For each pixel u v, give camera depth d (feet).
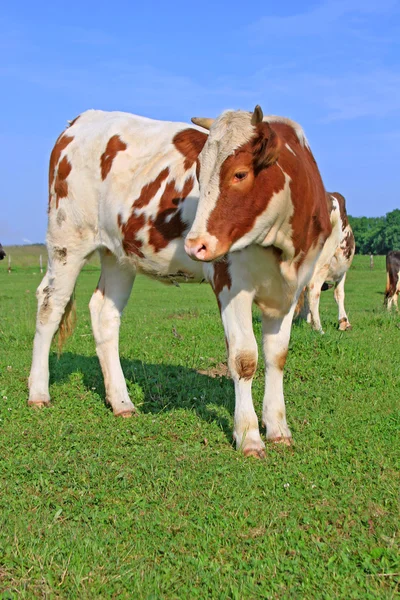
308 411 20.51
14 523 13.01
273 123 17.35
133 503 14.06
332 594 10.58
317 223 16.90
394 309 54.44
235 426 17.43
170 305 61.26
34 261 168.14
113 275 22.35
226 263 16.90
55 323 22.56
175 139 19.80
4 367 27.40
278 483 14.99
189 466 15.96
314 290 37.35
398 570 11.23
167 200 19.03
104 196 20.84
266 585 10.81
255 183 14.67
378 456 16.43
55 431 18.81
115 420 20.24
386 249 313.12
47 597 10.52
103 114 22.97
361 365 26.30
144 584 10.85
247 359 17.06
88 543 12.12
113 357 21.91
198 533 12.69
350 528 12.84
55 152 22.54
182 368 26.66
